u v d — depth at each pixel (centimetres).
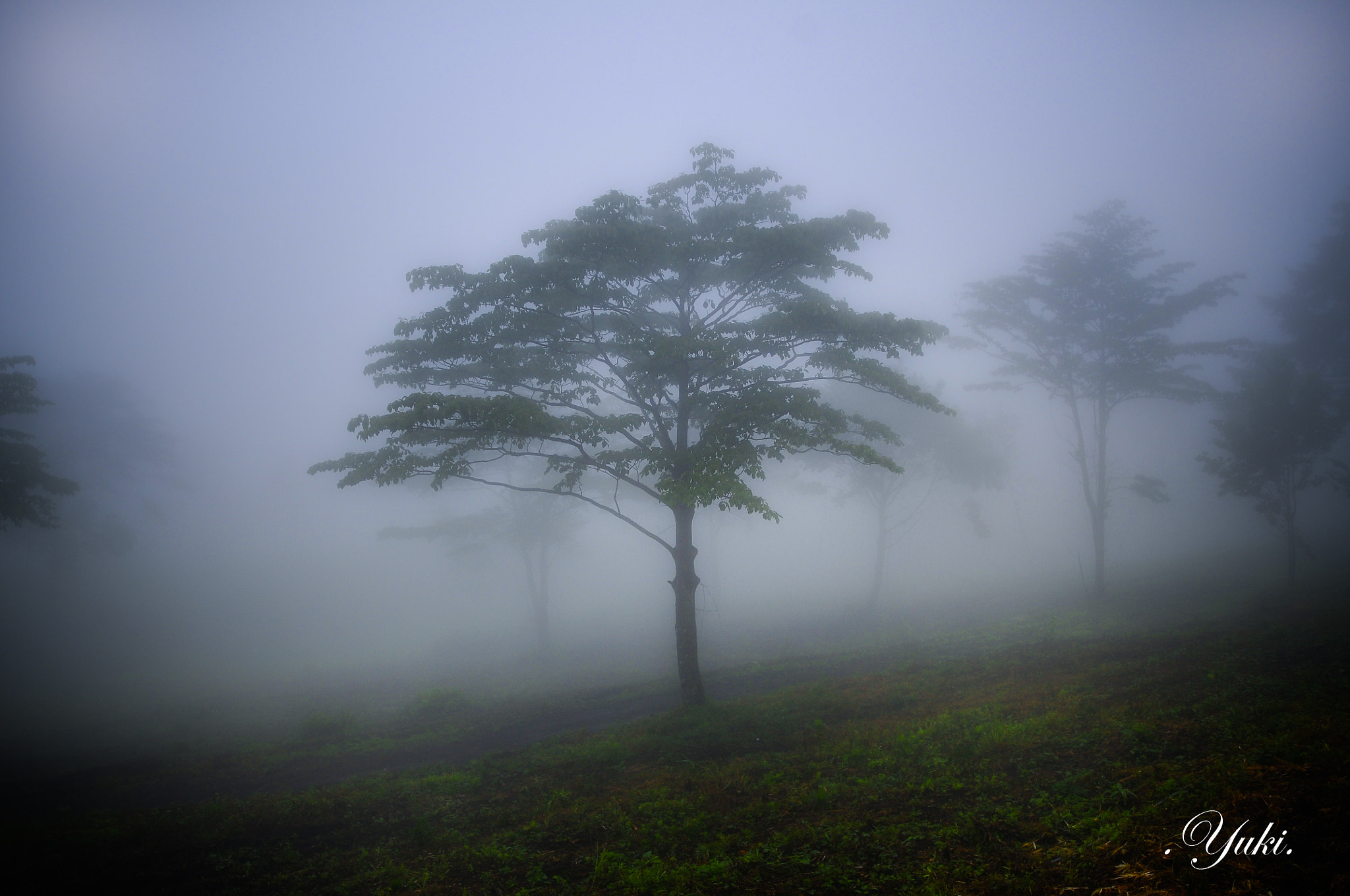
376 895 698
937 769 895
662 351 1273
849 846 684
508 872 718
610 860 696
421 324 1431
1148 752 846
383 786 1129
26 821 1147
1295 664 1284
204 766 1500
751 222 1486
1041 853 614
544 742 1391
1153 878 536
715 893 610
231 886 758
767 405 1338
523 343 1514
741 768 1022
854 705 1401
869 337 1400
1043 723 1040
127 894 749
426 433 1445
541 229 1405
